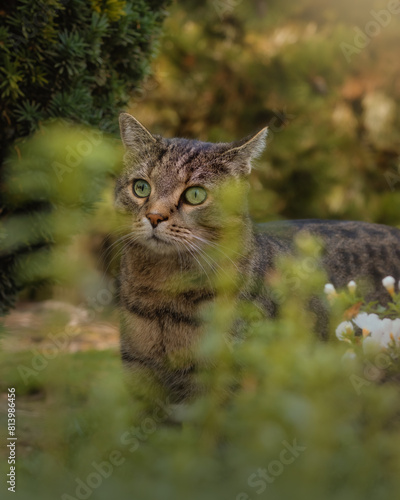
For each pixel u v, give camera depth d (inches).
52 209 216.5
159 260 192.5
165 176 191.3
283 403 107.4
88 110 226.5
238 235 194.1
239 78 459.2
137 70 251.8
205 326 185.5
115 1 225.5
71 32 216.1
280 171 450.0
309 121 457.4
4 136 222.8
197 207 191.0
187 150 195.6
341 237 230.7
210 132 439.8
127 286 198.4
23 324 331.3
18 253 223.3
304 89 454.9
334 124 465.1
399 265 232.2
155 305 192.5
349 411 111.3
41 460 150.8
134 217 196.9
